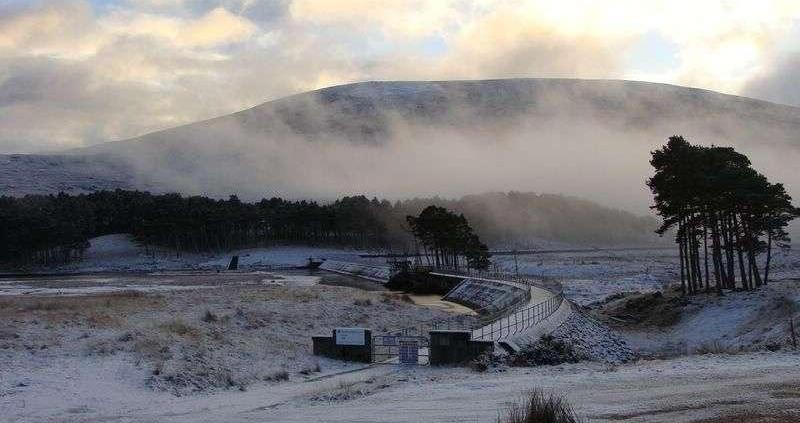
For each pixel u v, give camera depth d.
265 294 70.06
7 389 24.59
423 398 22.70
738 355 30.25
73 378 26.84
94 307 49.53
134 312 48.31
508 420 17.17
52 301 57.56
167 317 45.75
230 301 61.41
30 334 33.78
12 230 172.50
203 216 196.75
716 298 60.94
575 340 44.38
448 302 93.94
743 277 62.28
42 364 28.55
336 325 51.72
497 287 84.12
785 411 16.70
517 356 33.12
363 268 153.12
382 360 38.12
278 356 36.00
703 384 21.78
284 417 20.33
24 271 171.62
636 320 64.75
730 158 66.69
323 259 190.12
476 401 21.38
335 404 22.77
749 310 53.09
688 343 51.38
